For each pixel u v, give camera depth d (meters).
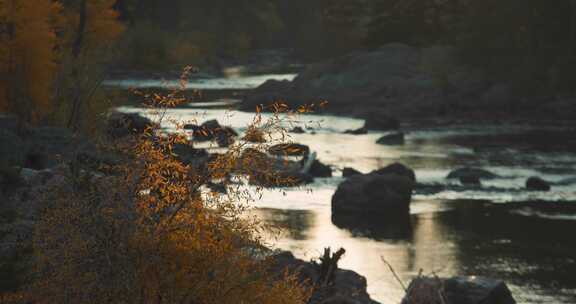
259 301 14.96
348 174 63.78
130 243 14.38
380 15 150.25
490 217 51.00
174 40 189.88
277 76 167.50
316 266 26.73
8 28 55.50
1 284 16.06
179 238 14.66
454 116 103.50
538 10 118.94
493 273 39.03
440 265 40.31
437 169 66.69
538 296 35.78
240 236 15.19
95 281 14.16
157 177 15.02
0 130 36.97
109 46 68.06
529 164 69.19
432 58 125.62
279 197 55.06
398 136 82.38
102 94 56.88
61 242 14.43
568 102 103.00
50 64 56.19
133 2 184.38
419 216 51.62
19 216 19.72
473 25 123.56
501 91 109.94
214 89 135.88
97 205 14.58
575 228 47.91
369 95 116.06
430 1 147.50
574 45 113.06
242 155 15.19
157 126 15.57
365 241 45.09
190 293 14.59
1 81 55.50
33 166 38.28
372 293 35.41
